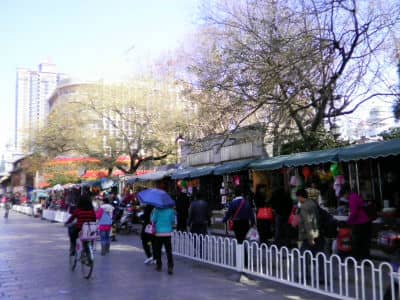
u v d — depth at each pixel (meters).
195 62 18.22
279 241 11.35
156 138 29.30
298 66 12.39
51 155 34.88
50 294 7.74
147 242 10.99
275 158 13.33
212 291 7.76
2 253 13.48
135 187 25.91
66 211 30.86
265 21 13.06
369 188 12.20
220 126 16.47
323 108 13.79
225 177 17.77
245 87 13.68
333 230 8.44
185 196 13.42
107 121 30.67
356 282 6.43
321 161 10.84
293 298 7.12
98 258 12.10
